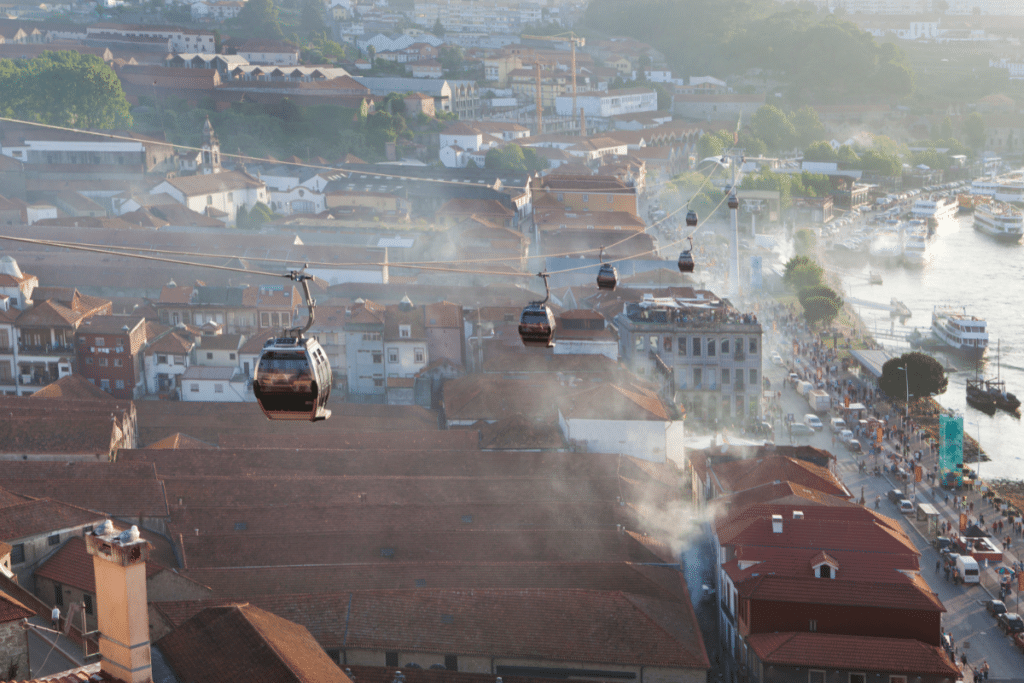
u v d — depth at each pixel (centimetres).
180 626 10612
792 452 17225
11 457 16738
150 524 14475
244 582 13075
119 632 7700
